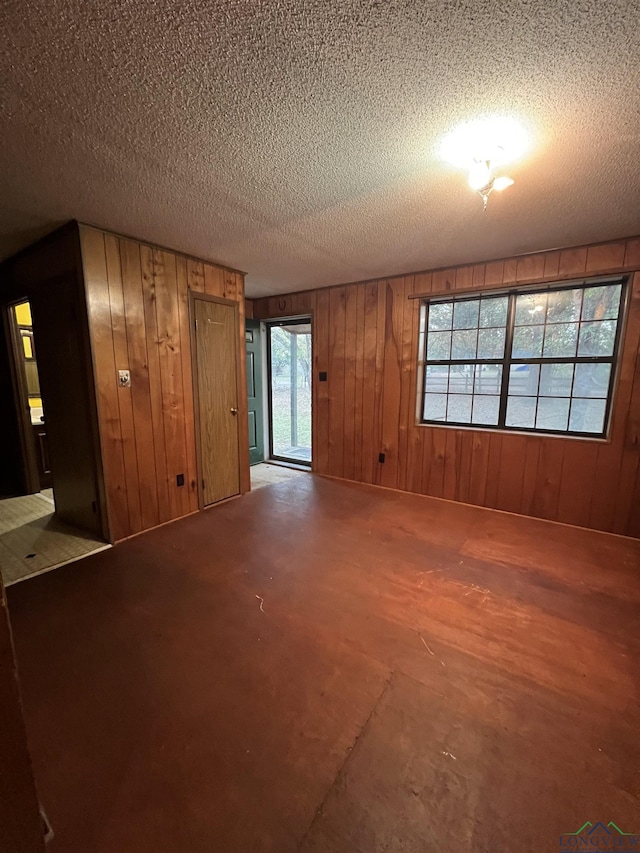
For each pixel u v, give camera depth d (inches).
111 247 102.3
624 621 75.7
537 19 40.6
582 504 121.6
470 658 66.2
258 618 77.0
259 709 56.4
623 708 56.3
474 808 43.6
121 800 44.4
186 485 131.0
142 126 58.1
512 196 82.0
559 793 45.2
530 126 58.7
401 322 150.8
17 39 41.9
